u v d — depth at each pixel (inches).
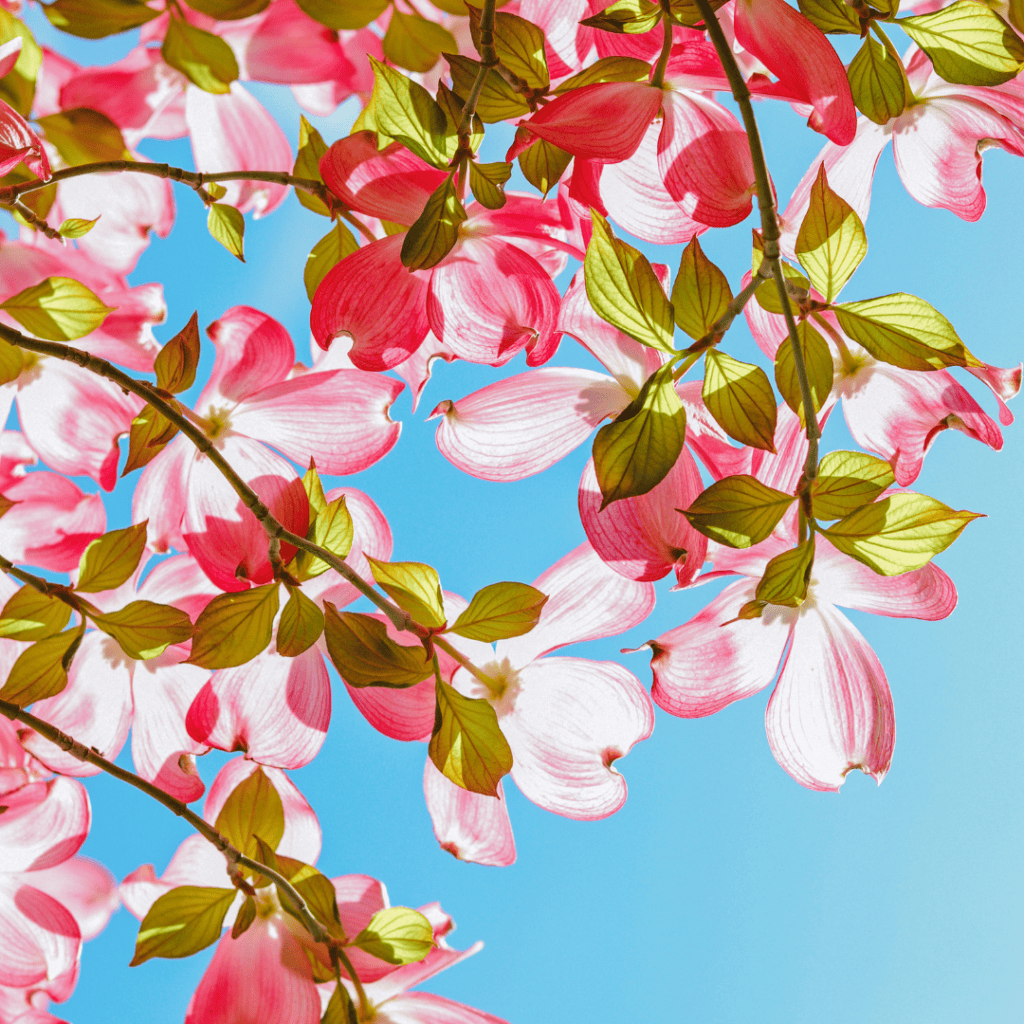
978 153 25.1
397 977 26.2
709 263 23.3
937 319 23.1
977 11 23.8
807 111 25.1
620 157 23.6
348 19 26.3
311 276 26.6
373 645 24.9
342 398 26.5
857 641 25.4
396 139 23.8
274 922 25.8
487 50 23.6
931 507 23.2
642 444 23.3
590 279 23.2
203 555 25.9
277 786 27.0
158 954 25.3
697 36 24.0
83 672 27.3
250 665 25.9
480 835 26.3
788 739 25.3
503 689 25.9
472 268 24.4
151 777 27.3
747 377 23.4
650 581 24.6
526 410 25.1
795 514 25.0
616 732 25.9
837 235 23.2
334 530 25.4
